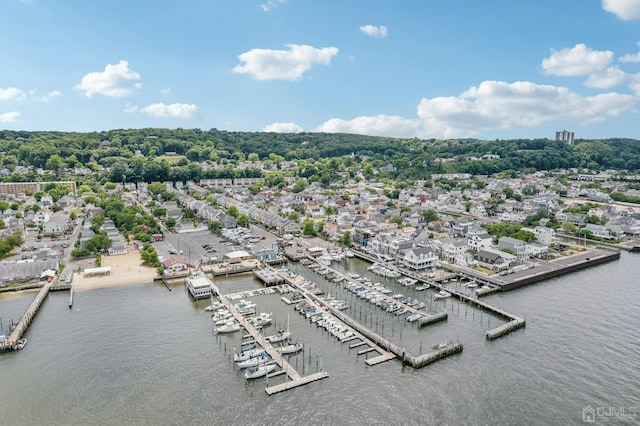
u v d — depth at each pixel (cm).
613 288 12925
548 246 17150
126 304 11356
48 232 18425
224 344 9119
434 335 9662
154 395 7350
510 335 9669
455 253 15225
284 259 15475
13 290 12106
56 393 7419
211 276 13788
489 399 7319
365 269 14762
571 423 6731
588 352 8875
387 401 7244
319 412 6950
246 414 6881
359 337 9500
